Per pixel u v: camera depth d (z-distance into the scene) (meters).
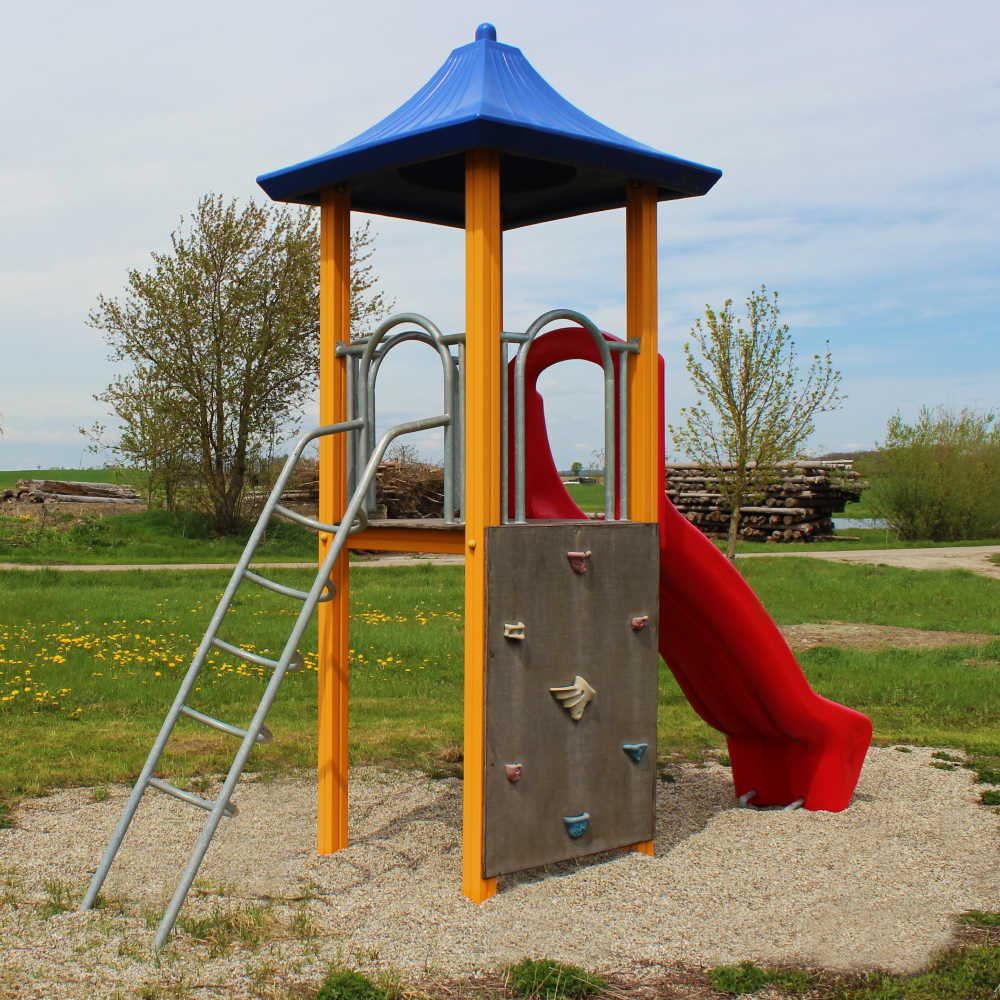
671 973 3.01
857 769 4.88
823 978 2.98
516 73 3.94
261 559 20.64
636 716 3.94
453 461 3.74
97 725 6.37
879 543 27.58
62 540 21.34
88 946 3.11
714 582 4.30
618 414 4.06
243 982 2.87
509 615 3.50
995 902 3.62
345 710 4.18
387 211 4.77
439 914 3.41
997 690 7.96
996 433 30.33
